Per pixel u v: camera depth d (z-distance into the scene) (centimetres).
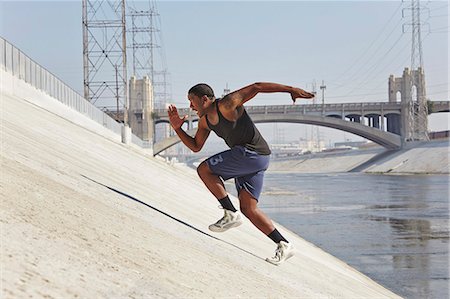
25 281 262
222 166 600
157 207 800
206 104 577
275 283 546
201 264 475
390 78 15475
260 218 630
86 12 5734
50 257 315
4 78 2278
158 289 340
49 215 422
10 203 404
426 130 13562
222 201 623
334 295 658
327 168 15738
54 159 862
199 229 737
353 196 5075
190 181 2695
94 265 338
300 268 747
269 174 13800
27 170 599
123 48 5431
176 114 628
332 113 13100
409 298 1254
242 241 808
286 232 1591
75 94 3934
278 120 12638
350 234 2495
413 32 13500
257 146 596
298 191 5919
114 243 419
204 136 629
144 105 12888
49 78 3225
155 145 10875
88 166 1025
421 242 2242
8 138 825
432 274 1572
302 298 536
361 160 14388
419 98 13700
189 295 356
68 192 573
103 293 294
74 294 274
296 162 19412
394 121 14225
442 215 3322
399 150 13038
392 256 1897
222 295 397
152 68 12800
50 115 2438
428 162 10294
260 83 561
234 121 575
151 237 504
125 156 2248
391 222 2984
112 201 656
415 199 4597
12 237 322
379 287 1185
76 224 430
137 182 1171
